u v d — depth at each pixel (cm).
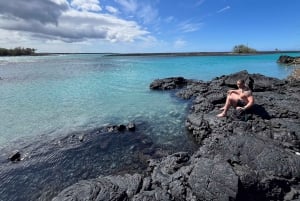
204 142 773
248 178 530
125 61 5909
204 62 4869
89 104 1401
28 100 1523
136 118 1120
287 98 1132
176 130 966
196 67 3819
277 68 3294
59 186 621
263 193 524
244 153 636
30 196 587
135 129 982
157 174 608
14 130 991
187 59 6000
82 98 1570
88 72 3228
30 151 803
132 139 888
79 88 1961
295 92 1288
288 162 582
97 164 720
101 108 1305
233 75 1617
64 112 1239
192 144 845
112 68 3869
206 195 500
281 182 538
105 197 514
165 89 1861
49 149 816
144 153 783
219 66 3897
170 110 1239
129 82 2292
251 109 963
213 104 1186
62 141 877
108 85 2109
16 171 688
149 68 3803
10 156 754
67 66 4331
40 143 863
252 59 5491
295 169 565
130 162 729
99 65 4566
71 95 1672
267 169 574
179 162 657
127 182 570
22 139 899
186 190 523
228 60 5303
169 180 562
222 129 834
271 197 522
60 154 782
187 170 568
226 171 529
